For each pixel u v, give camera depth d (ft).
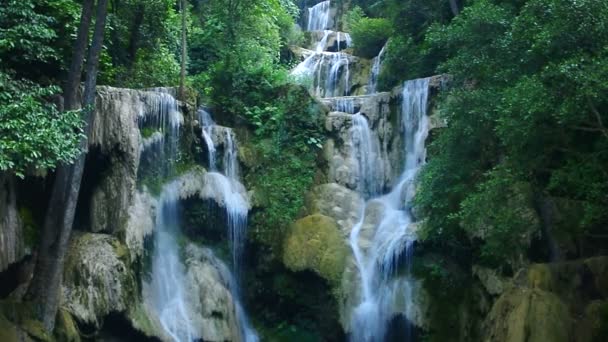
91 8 40.42
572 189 45.39
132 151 45.98
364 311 52.08
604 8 36.42
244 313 55.01
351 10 110.83
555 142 41.04
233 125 64.13
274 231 56.54
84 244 42.55
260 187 59.62
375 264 54.29
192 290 49.11
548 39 38.42
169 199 50.52
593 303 38.14
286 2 105.81
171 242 50.08
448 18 77.30
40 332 36.35
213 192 53.88
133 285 43.32
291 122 64.54
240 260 55.98
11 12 39.42
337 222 58.08
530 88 37.01
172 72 63.98
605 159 39.81
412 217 57.52
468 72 50.26
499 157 47.62
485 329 42.55
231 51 70.23
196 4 83.05
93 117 43.37
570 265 40.52
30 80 40.91
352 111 68.39
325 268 52.95
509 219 41.39
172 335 45.09
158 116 50.96
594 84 33.68
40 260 38.34
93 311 40.11
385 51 83.51
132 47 61.11
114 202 45.16
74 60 39.96
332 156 63.62
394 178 63.62
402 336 51.21
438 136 54.60
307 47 103.45
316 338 53.06
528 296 38.68
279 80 69.26
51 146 33.86
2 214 37.47
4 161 31.91
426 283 51.65
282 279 54.44
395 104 66.39
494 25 49.06
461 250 51.70
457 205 48.55
